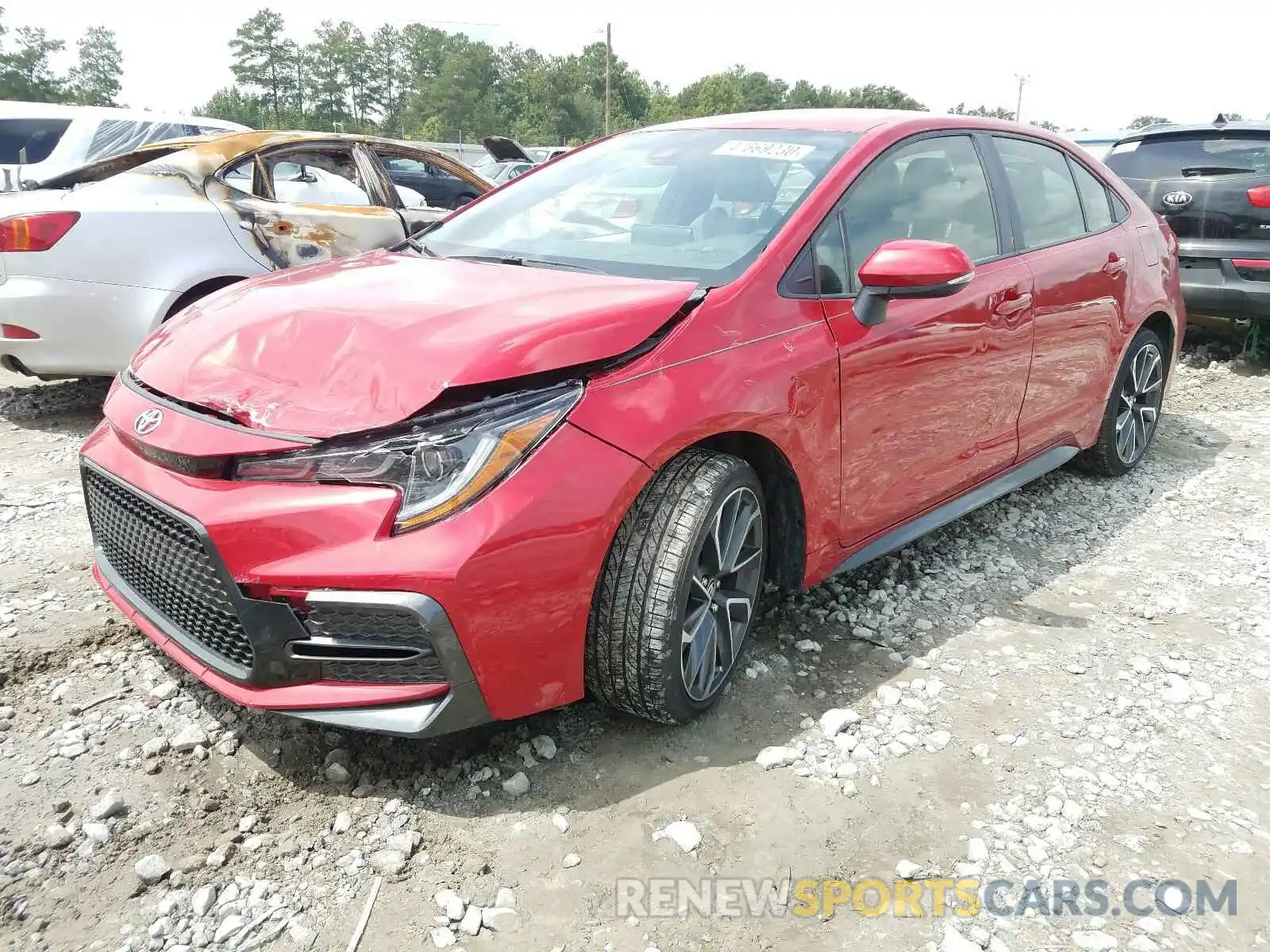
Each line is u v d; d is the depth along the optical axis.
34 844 2.06
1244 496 4.47
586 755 2.44
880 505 3.05
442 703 2.08
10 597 3.12
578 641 2.23
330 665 2.08
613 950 1.87
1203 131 6.87
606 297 2.42
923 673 2.89
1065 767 2.47
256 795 2.25
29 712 2.51
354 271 2.87
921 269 2.59
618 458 2.19
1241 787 2.42
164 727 2.47
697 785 2.34
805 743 2.52
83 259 4.62
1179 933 1.96
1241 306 6.61
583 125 102.44
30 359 4.72
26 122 8.86
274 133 5.53
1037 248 3.68
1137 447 4.69
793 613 3.22
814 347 2.65
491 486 2.04
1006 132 3.77
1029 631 3.17
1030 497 4.39
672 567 2.29
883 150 3.12
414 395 2.05
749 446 2.66
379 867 2.03
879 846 2.17
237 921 1.88
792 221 2.78
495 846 2.12
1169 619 3.28
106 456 2.40
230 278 5.04
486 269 2.79
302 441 2.04
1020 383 3.57
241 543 2.03
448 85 108.19
